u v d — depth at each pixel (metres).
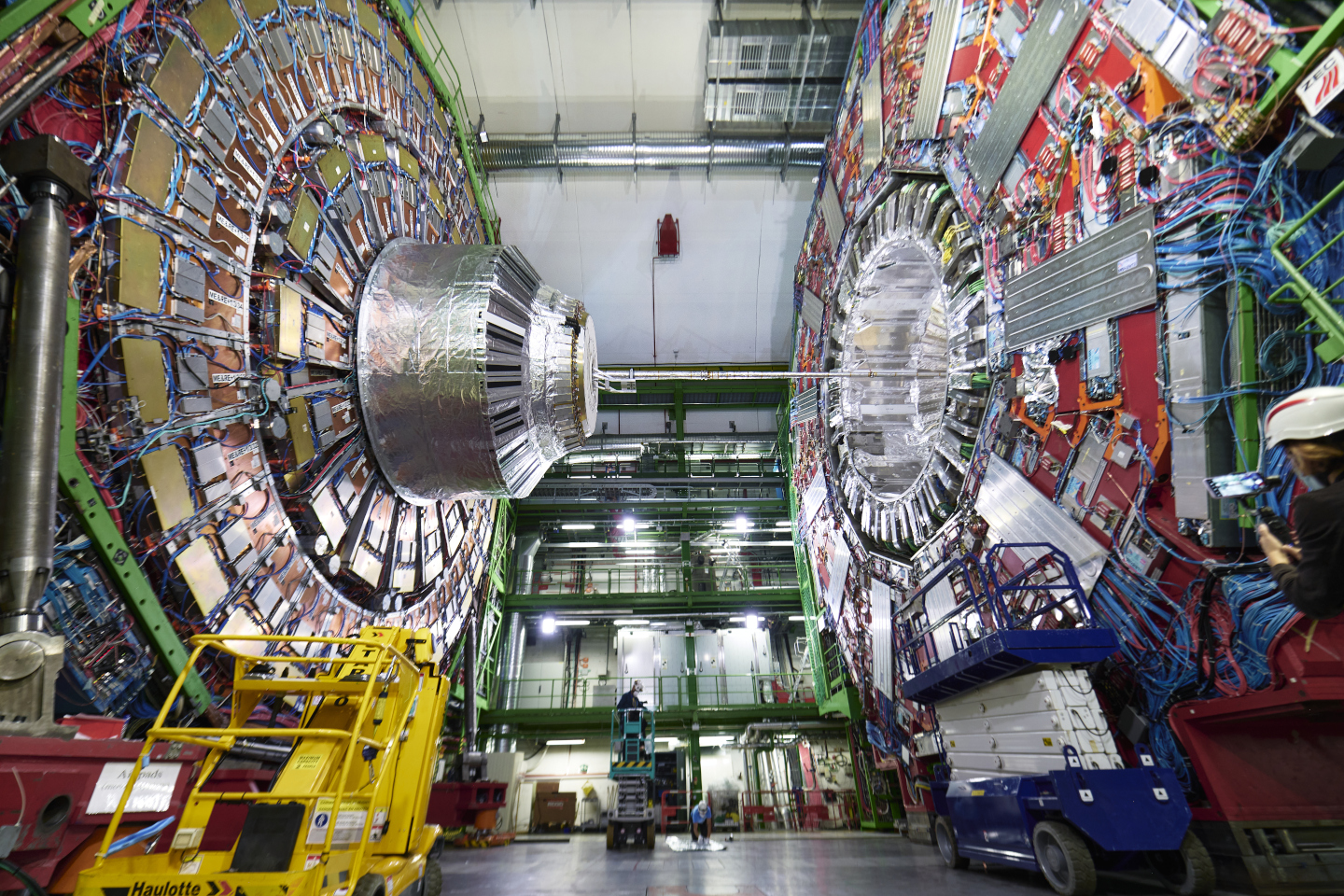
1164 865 6.41
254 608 6.53
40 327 4.35
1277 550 3.58
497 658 25.20
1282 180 5.51
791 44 17.72
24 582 4.10
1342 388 3.30
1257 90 5.50
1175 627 6.51
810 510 18.27
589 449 27.94
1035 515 8.20
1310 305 5.13
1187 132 6.21
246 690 5.45
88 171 4.75
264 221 6.79
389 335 7.86
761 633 30.44
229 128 6.36
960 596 9.74
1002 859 7.46
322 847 4.27
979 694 8.19
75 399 4.79
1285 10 5.29
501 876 9.56
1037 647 6.68
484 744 24.27
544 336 8.45
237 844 4.11
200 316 5.88
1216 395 5.88
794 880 8.47
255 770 6.34
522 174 21.20
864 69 13.67
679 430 27.19
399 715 5.97
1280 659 5.58
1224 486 5.31
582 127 20.53
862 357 15.23
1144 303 6.57
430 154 11.70
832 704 21.33
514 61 19.36
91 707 5.21
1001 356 8.88
